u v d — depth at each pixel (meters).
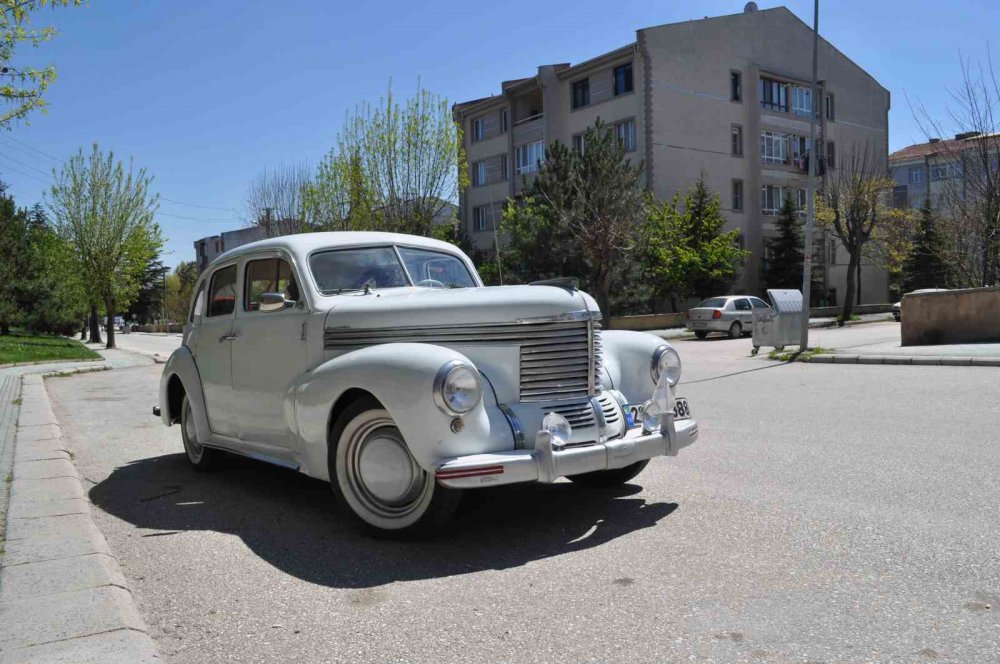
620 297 31.64
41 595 3.42
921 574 3.58
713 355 18.69
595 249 28.83
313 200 37.09
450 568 3.95
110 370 22.27
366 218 33.78
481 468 3.96
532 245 31.27
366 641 3.10
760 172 40.66
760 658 2.80
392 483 4.34
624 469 5.47
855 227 32.44
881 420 7.97
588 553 4.10
